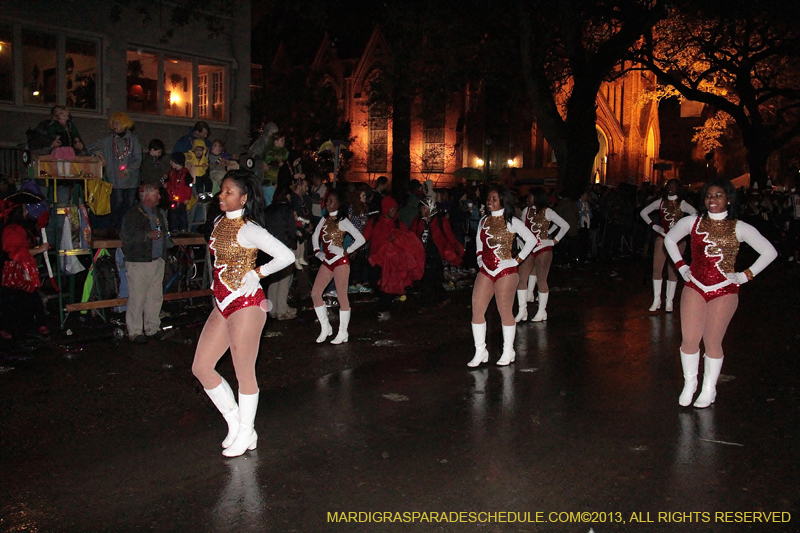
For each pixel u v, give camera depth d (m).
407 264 10.17
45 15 13.09
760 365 7.73
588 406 6.17
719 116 39.72
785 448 5.16
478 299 7.49
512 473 4.66
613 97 45.03
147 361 7.48
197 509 4.12
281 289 9.94
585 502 4.23
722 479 4.59
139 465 4.77
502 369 7.48
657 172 51.12
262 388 6.68
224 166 11.48
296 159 11.73
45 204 8.59
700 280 6.06
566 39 20.03
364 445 5.17
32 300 8.19
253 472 4.67
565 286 14.17
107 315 9.70
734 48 28.80
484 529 3.90
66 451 5.00
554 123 19.72
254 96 25.62
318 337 8.71
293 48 42.50
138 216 8.22
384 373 7.27
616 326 9.95
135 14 14.45
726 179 6.00
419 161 38.94
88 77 13.92
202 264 11.30
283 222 9.54
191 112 15.80
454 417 5.83
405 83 22.17
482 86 29.25
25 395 6.25
